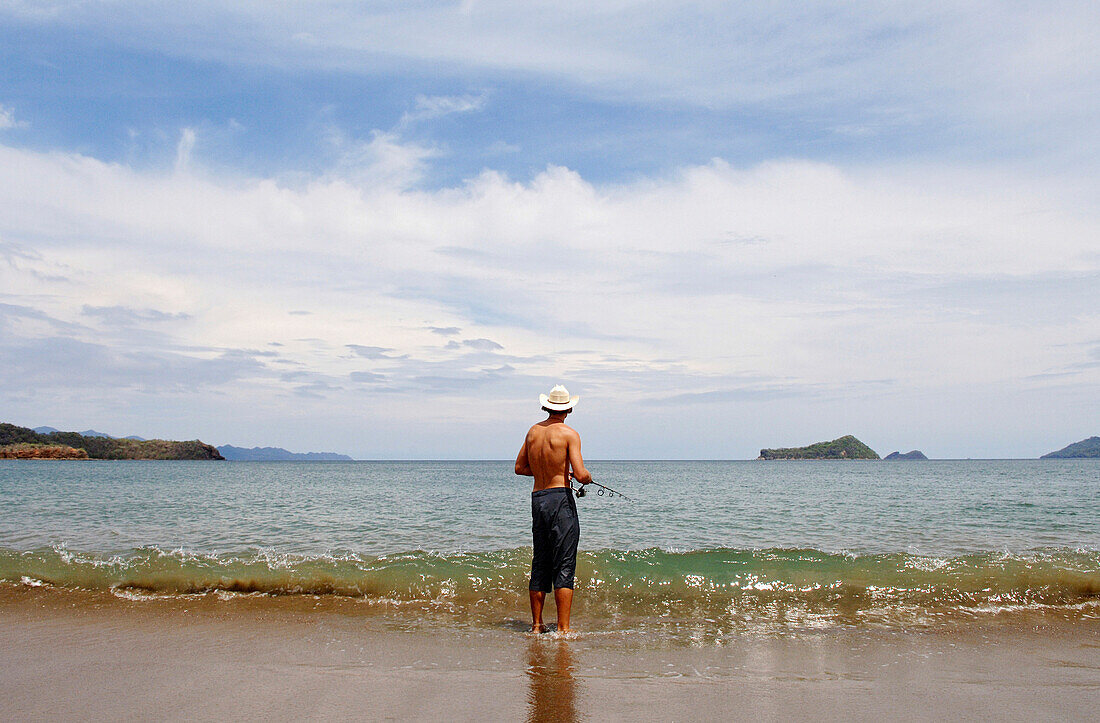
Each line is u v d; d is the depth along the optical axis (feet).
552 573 18.88
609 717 11.89
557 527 18.67
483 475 210.38
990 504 72.84
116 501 72.33
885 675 14.83
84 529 42.39
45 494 86.69
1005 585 24.12
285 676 14.30
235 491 98.68
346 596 23.16
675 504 72.28
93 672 14.56
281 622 19.85
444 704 12.50
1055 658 16.43
